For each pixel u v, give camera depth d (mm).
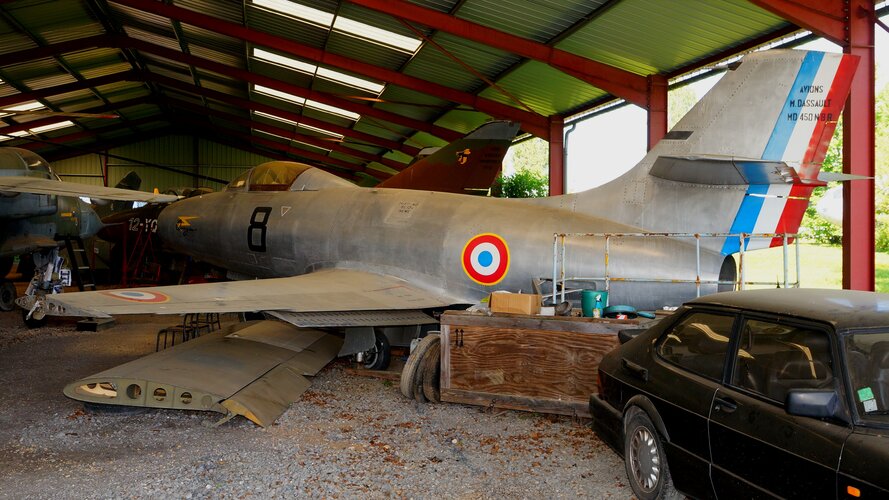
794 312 3342
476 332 6332
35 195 12297
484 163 16938
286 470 4723
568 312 6527
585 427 5934
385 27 15648
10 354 9414
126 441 5402
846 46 9148
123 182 23781
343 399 6926
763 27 11438
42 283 12969
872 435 2723
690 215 7289
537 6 12438
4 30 18547
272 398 6398
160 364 6562
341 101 23828
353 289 7828
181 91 30219
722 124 7078
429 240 8477
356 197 9570
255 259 10359
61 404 6574
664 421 3834
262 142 37688
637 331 5172
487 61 16531
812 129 6770
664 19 11828
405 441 5484
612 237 7461
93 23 20172
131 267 20922
